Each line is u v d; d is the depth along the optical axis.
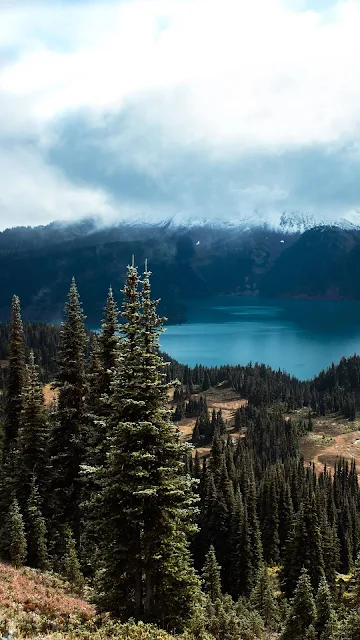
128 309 22.80
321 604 40.12
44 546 34.88
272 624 50.22
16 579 28.25
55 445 37.66
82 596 29.17
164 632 18.62
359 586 45.53
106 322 36.16
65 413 37.09
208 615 39.84
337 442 172.12
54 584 30.34
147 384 21.58
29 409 38.12
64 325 37.50
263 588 51.28
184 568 20.88
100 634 18.30
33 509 35.00
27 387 38.59
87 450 34.56
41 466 37.34
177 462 21.88
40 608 23.61
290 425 175.50
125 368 22.23
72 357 37.44
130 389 21.92
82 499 36.09
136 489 20.53
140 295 22.91
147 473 20.30
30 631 18.67
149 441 21.83
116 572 20.95
